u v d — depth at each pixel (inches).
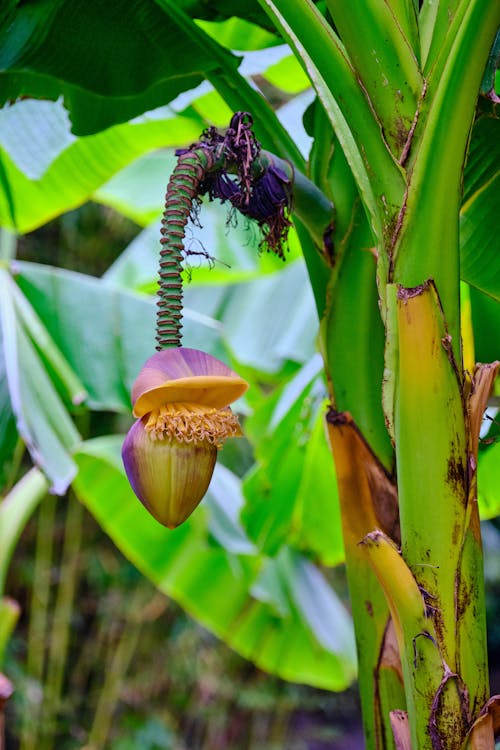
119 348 133.7
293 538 154.1
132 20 81.7
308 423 123.0
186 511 68.4
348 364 74.2
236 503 157.6
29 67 82.7
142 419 68.8
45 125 108.4
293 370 157.9
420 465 66.5
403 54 67.9
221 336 140.7
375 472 73.0
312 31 68.7
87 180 118.0
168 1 80.0
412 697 66.5
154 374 67.6
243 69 98.7
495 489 121.2
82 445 157.6
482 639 66.6
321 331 75.8
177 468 67.7
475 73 65.4
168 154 154.1
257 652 181.6
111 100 87.5
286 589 177.6
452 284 67.0
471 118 66.1
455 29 66.6
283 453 128.5
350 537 73.2
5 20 82.4
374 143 68.2
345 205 74.5
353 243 74.4
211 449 68.7
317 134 76.2
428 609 66.0
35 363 116.5
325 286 75.9
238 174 70.7
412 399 66.5
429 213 66.6
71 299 135.3
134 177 151.2
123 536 167.3
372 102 68.2
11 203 107.0
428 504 66.4
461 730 65.5
